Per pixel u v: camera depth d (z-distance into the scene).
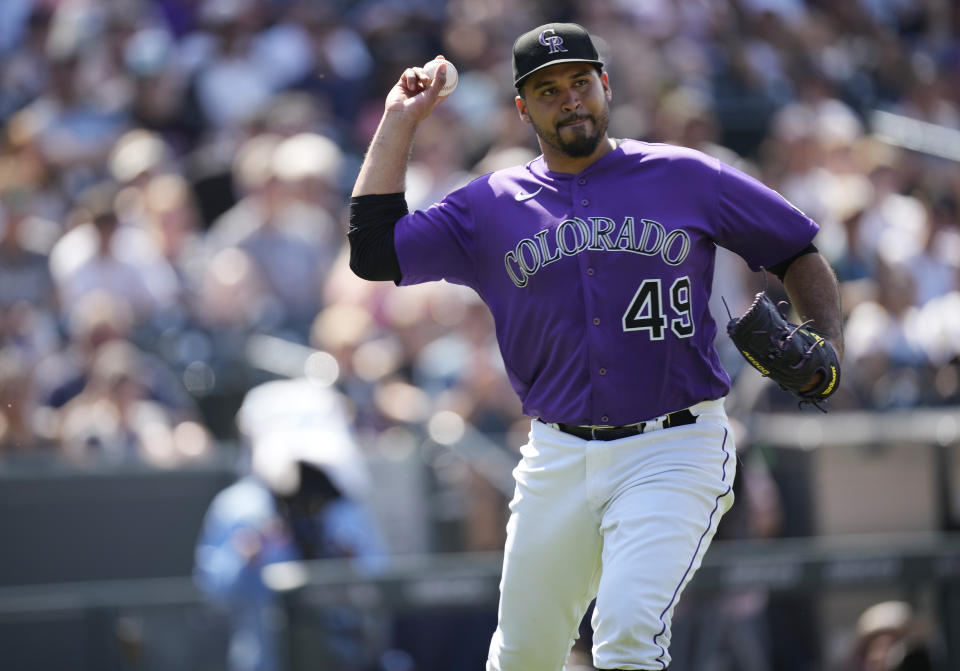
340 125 42.06
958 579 25.98
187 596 24.17
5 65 42.25
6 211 32.84
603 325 12.73
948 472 29.77
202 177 36.91
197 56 40.69
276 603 23.89
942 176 44.84
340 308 31.73
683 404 12.91
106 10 41.62
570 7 47.19
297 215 34.28
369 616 23.59
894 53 53.19
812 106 46.56
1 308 30.78
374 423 29.56
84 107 38.72
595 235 12.76
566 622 13.52
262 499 25.45
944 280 37.97
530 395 13.29
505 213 13.09
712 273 13.12
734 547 26.64
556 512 13.18
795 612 25.33
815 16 53.41
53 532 27.03
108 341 29.31
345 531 25.70
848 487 29.12
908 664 25.23
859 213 37.62
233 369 31.47
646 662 12.25
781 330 12.55
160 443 28.30
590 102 12.69
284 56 41.62
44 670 23.42
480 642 24.02
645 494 12.67
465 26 45.53
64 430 28.03
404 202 13.51
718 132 45.91
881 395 32.38
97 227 31.77
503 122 39.25
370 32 44.34
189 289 33.38
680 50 47.88
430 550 27.56
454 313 32.06
